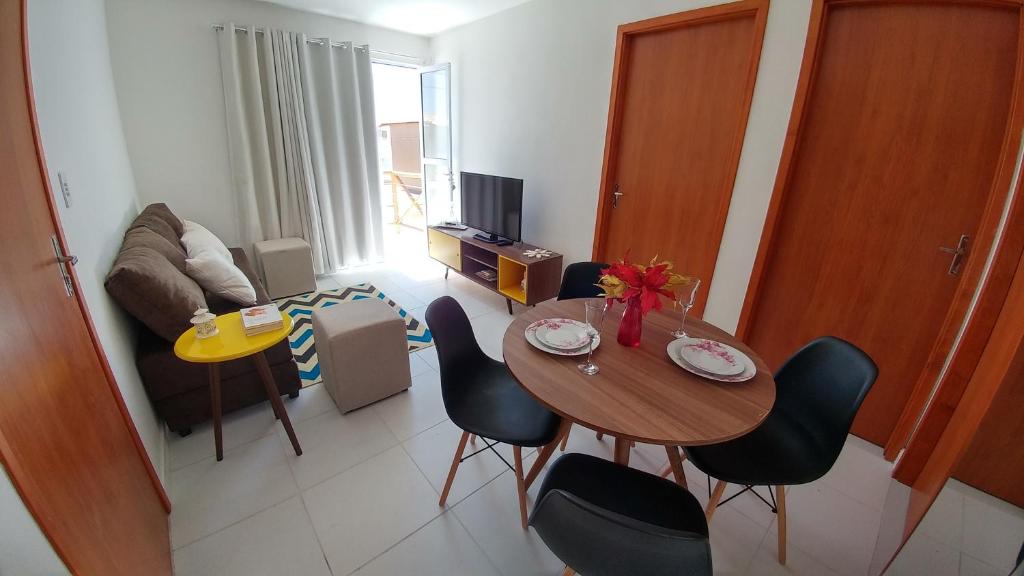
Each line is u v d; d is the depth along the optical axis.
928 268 1.83
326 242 4.20
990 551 1.20
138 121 3.16
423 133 4.68
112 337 1.54
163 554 1.35
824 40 1.91
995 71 1.58
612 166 2.91
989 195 1.64
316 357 2.75
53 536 0.76
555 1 3.00
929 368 1.82
